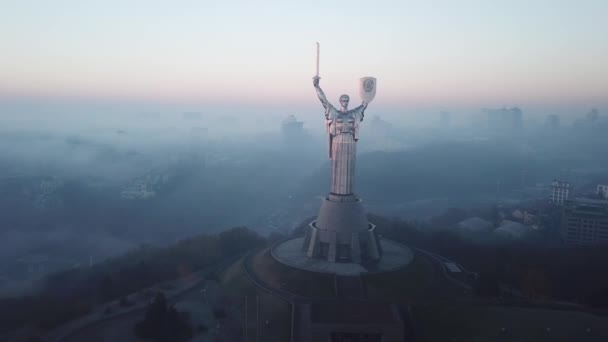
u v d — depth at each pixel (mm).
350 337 78688
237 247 129750
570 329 82188
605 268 114438
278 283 95688
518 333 81000
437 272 105000
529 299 95125
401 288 93312
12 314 94875
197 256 120688
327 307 84562
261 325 85562
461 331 82188
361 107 102375
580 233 198250
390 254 109688
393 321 79688
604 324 84000
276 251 110750
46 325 87188
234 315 89812
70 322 89000
